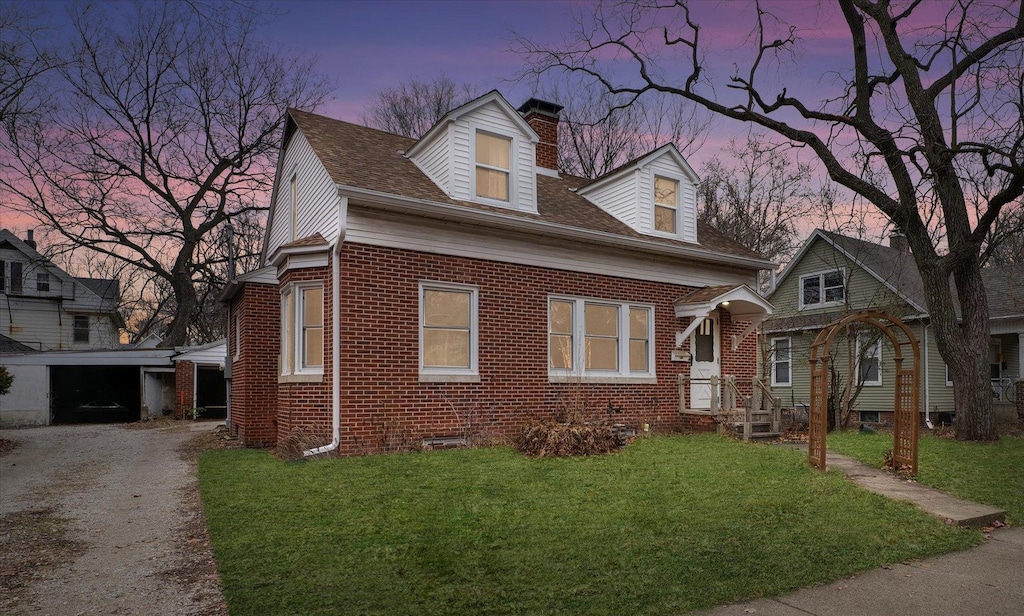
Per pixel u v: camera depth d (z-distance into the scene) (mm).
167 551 5863
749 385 16438
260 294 14211
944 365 20734
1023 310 19797
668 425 14891
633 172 15312
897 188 14500
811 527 6375
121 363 23891
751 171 29219
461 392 12016
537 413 12930
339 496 7566
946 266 14352
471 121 12805
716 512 6855
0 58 14281
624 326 14469
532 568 5090
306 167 13938
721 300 14492
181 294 30703
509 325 12742
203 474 9523
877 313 9516
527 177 13453
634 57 15766
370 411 11055
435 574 4953
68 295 33781
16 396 22578
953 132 13305
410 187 11867
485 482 8328
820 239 23594
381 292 11297
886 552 5715
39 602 4664
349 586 4723
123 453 13453
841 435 14508
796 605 4555
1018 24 12695
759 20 14984
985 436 13922
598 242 13914
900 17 14336
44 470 11086
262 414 14094
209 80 29734
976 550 6000
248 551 5566
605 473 8984
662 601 4492
